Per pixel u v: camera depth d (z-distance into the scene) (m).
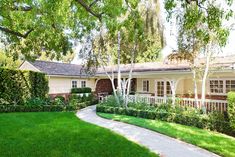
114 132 10.65
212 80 18.72
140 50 18.03
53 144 8.31
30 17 9.63
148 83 24.02
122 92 19.70
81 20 10.94
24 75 18.06
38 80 19.39
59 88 25.53
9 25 10.91
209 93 18.89
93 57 19.30
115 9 8.38
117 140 9.11
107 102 18.91
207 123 11.73
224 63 14.89
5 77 16.92
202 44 13.04
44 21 9.56
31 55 14.91
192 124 12.42
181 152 8.04
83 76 27.27
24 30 12.17
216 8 6.18
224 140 9.61
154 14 15.85
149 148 8.44
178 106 14.55
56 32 11.63
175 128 11.80
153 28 15.95
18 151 7.45
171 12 6.71
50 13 8.38
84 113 17.50
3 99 16.77
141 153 7.59
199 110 13.54
